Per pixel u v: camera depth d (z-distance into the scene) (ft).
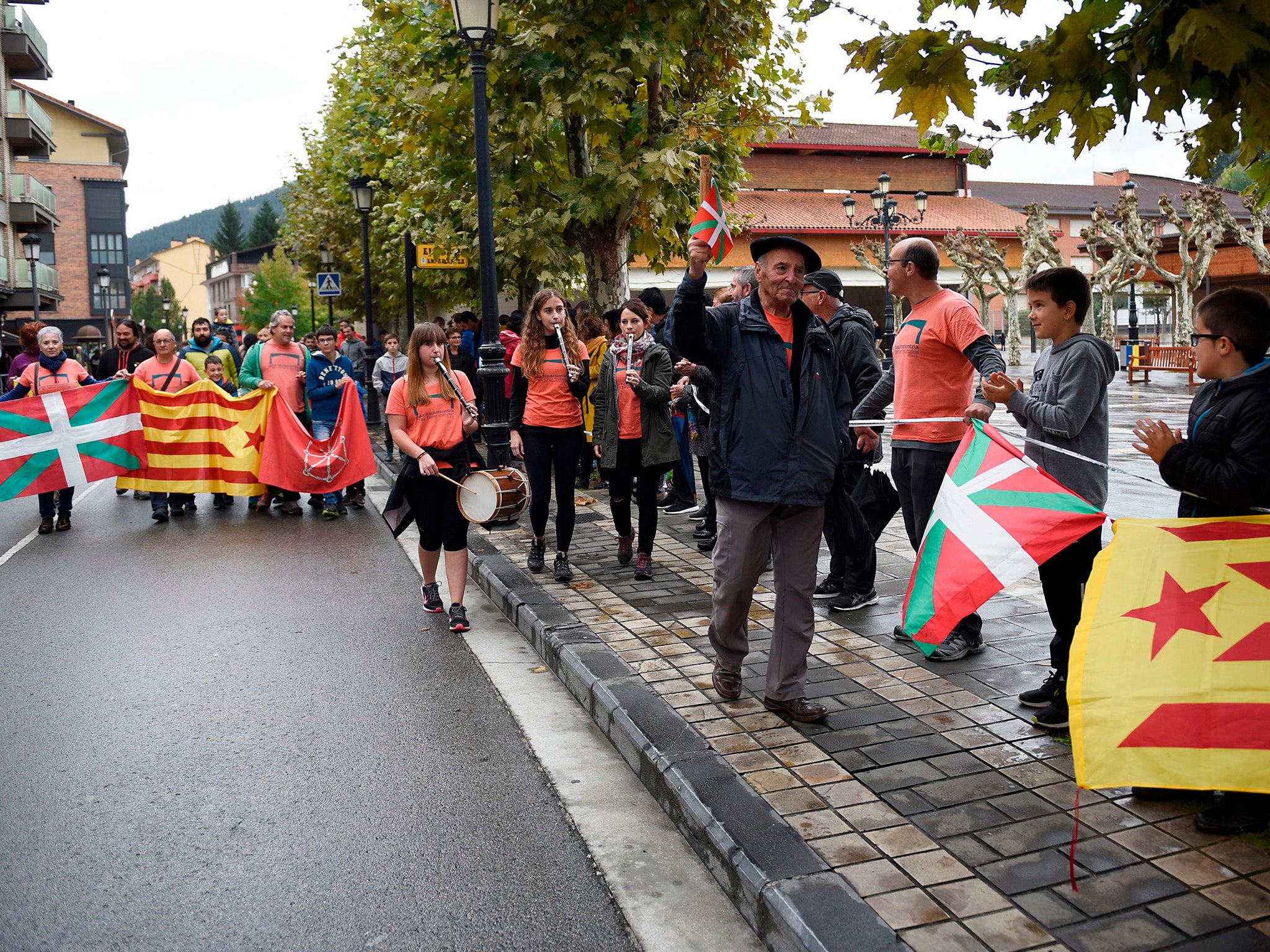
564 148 38.50
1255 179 13.28
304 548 30.40
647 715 14.64
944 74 11.26
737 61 39.17
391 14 36.63
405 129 39.19
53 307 161.38
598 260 39.01
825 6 11.40
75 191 220.43
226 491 36.17
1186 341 105.19
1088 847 10.59
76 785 13.74
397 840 12.15
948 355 16.62
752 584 14.64
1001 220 158.92
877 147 157.89
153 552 29.96
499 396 30.60
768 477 13.92
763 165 154.20
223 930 10.26
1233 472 10.35
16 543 31.63
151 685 17.88
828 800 11.80
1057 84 11.24
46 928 10.31
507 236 36.58
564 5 33.40
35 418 32.96
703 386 20.86
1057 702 13.70
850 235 139.44
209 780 13.87
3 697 17.31
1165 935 9.00
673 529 29.71
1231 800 10.85
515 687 17.63
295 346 37.27
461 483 20.99
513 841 12.10
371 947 9.97
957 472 13.91
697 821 11.68
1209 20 9.39
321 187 99.04
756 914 10.07
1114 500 31.35
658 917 10.42
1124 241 109.40
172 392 36.04
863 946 8.86
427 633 21.08
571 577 23.34
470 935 10.16
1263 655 9.62
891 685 15.67
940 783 12.20
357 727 15.81
